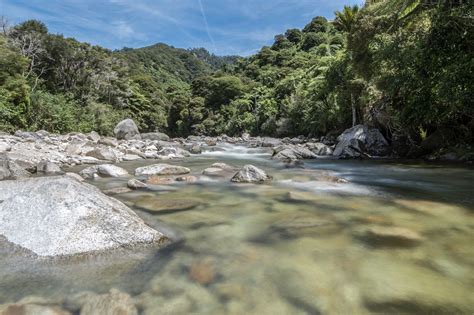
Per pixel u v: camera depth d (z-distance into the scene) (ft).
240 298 7.34
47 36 103.09
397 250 10.18
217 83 213.66
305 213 14.64
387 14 46.09
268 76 194.70
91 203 10.71
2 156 23.93
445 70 30.89
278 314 6.73
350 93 65.72
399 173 29.45
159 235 10.94
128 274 8.43
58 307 6.77
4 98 64.64
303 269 8.85
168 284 7.93
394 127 46.47
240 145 79.05
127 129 89.40
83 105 107.86
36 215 10.57
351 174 29.14
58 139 52.26
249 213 14.60
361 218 13.80
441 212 14.80
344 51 72.23
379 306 7.04
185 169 27.37
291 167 33.68
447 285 7.96
